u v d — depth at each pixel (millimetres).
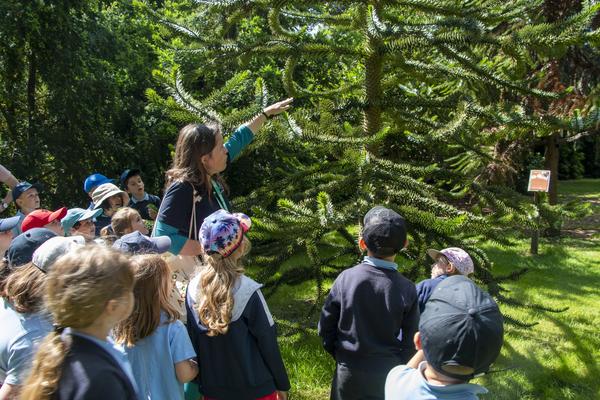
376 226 2271
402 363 2262
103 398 1252
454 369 1354
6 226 3129
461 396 1376
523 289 6062
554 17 8008
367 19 3572
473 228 3348
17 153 7207
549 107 7867
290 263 6344
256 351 2076
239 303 2020
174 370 1932
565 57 8477
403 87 4781
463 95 4062
